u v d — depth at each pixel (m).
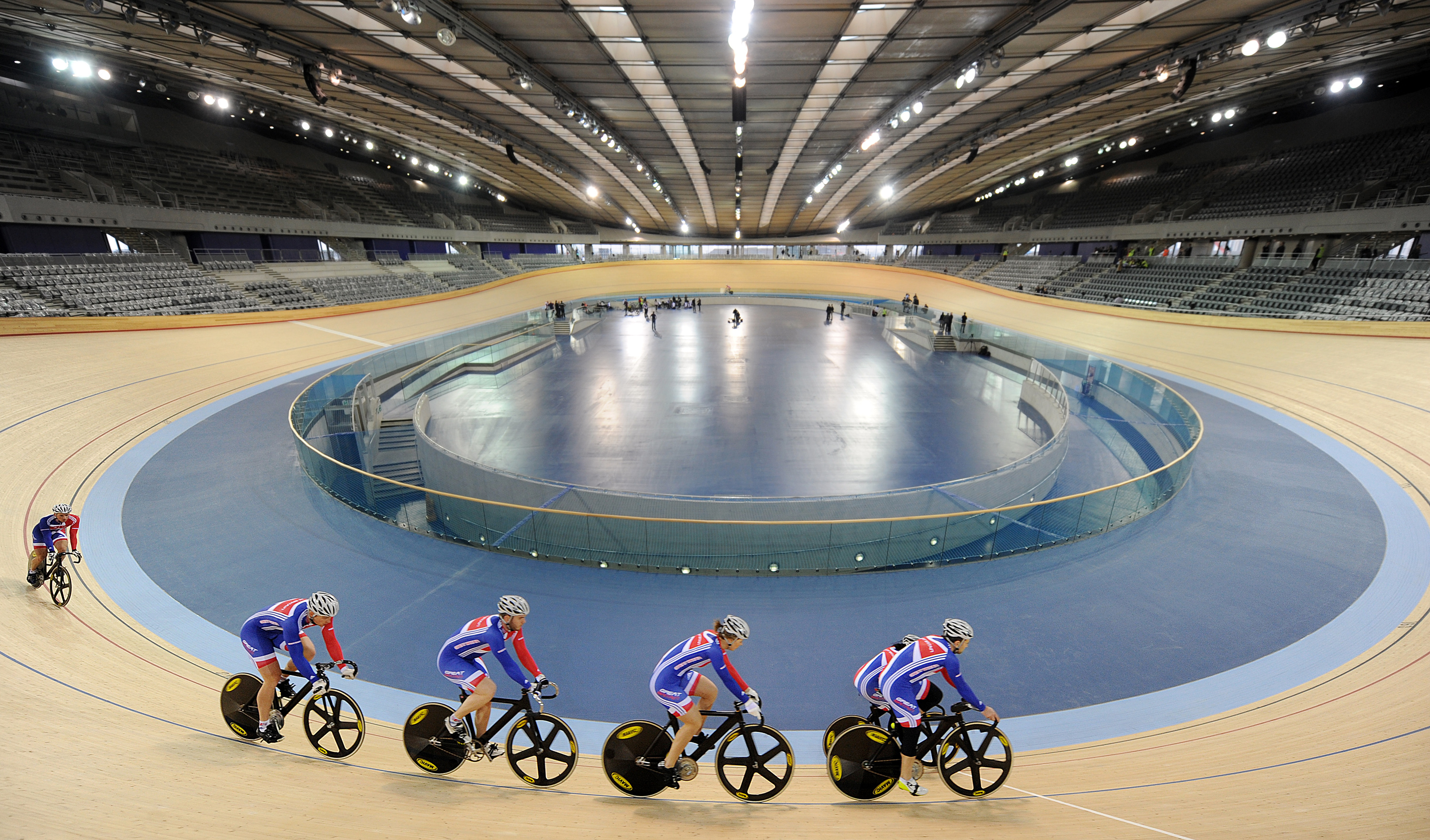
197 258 27.31
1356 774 3.84
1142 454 14.28
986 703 5.41
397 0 10.48
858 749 3.49
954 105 19.16
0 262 18.91
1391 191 22.50
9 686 4.36
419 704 5.29
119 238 24.69
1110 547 8.38
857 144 23.02
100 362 15.48
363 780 3.63
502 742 4.78
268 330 22.39
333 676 5.61
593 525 7.83
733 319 37.53
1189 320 23.53
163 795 3.20
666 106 19.05
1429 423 12.12
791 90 17.03
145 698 4.64
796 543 7.80
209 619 6.48
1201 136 34.75
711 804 3.50
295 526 8.72
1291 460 11.45
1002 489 10.80
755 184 34.50
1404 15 13.55
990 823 3.29
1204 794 3.69
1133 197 37.28
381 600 6.95
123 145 27.91
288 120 28.34
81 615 6.04
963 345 26.44
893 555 7.95
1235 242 29.94
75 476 9.88
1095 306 29.34
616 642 6.30
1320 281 22.92
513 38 13.38
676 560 7.83
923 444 14.55
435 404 17.92
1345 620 6.61
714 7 11.40
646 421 16.16
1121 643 6.28
